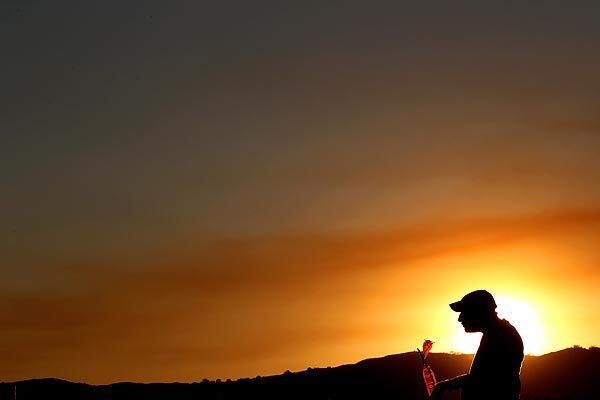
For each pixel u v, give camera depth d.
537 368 53.44
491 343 12.55
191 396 50.50
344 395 47.47
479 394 12.45
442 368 51.16
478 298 12.74
